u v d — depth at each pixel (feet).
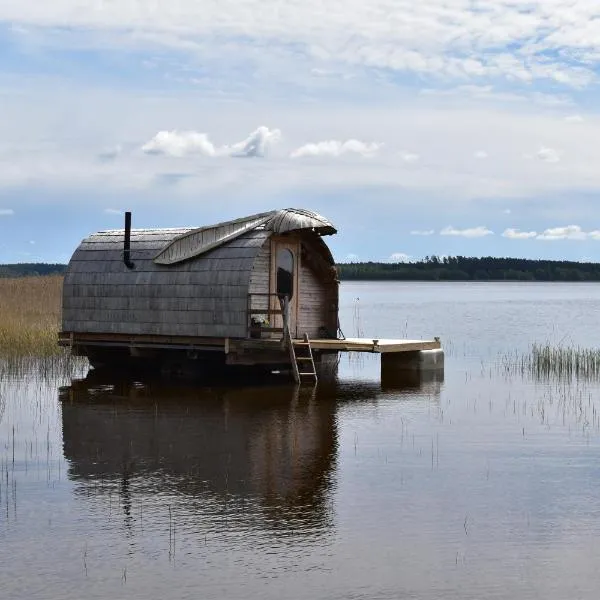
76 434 62.44
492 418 70.08
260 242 86.84
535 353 118.11
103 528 42.29
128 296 92.89
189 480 50.39
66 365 98.78
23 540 40.73
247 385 86.53
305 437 61.77
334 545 40.19
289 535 41.42
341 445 59.41
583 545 40.47
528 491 48.75
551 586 36.06
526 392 84.58
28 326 115.34
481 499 47.16
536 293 525.75
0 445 59.06
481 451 58.23
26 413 70.33
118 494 47.67
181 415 69.77
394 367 97.04
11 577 36.65
